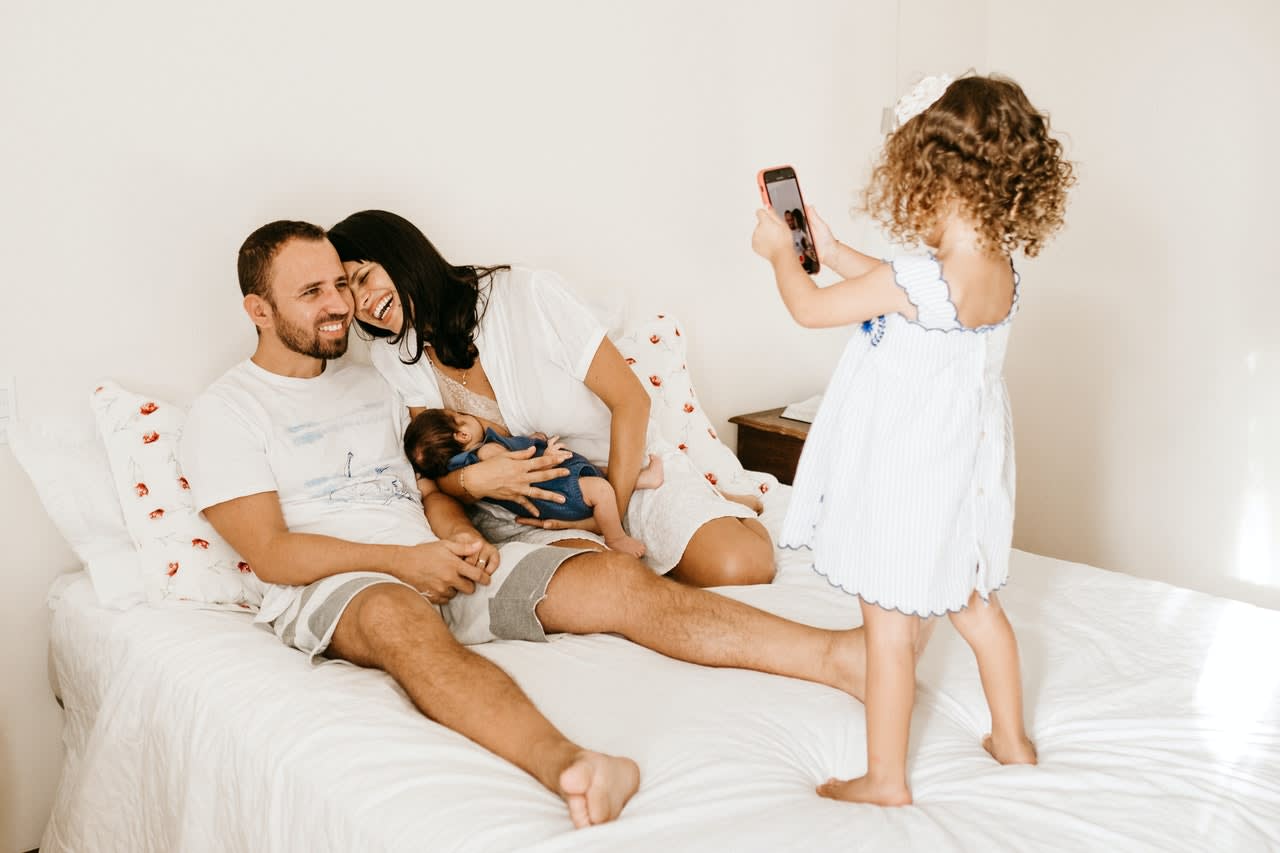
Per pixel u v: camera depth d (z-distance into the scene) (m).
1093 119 2.94
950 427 1.30
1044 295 3.09
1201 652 1.65
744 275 2.95
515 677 1.52
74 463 1.87
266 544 1.74
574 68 2.48
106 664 1.75
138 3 1.89
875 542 1.31
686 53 2.68
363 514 1.88
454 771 1.29
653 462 2.12
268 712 1.45
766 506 2.34
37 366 1.87
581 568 1.71
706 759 1.31
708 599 1.64
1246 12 2.62
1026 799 1.25
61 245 1.87
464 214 2.36
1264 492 2.74
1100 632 1.71
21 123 1.80
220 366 2.09
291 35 2.06
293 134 2.10
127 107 1.90
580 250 2.58
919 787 1.31
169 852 1.57
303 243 1.82
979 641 1.38
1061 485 3.13
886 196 1.38
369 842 1.21
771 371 3.09
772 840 1.14
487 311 2.06
